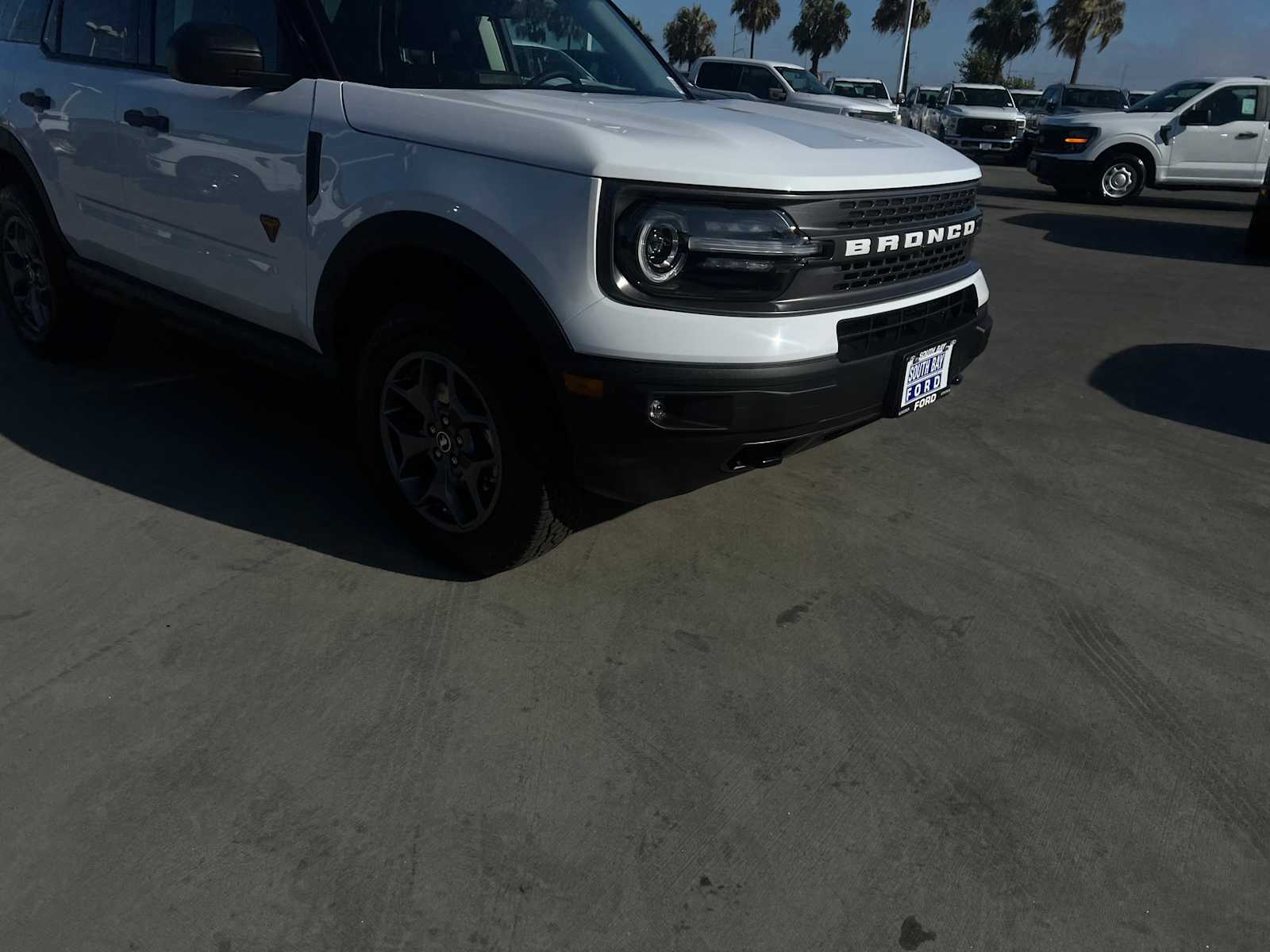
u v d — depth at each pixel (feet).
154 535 9.80
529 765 6.93
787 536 10.46
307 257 9.34
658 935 5.65
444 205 8.03
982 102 67.10
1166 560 10.32
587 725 7.37
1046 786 6.97
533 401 8.08
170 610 8.56
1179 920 5.91
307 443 12.16
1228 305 22.66
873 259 8.34
